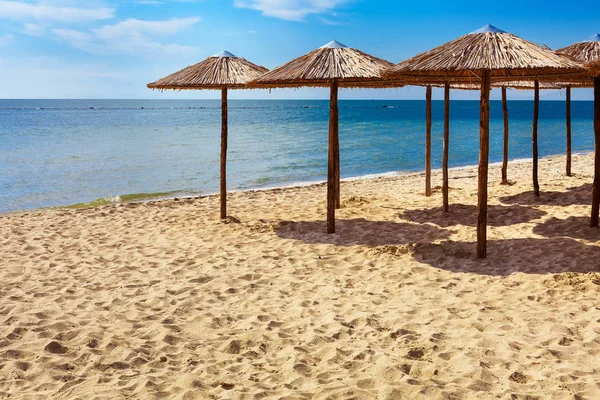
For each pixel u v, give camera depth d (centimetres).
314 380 407
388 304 568
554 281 610
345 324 514
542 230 823
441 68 631
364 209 1059
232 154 2567
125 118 7462
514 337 475
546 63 598
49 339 479
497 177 1565
